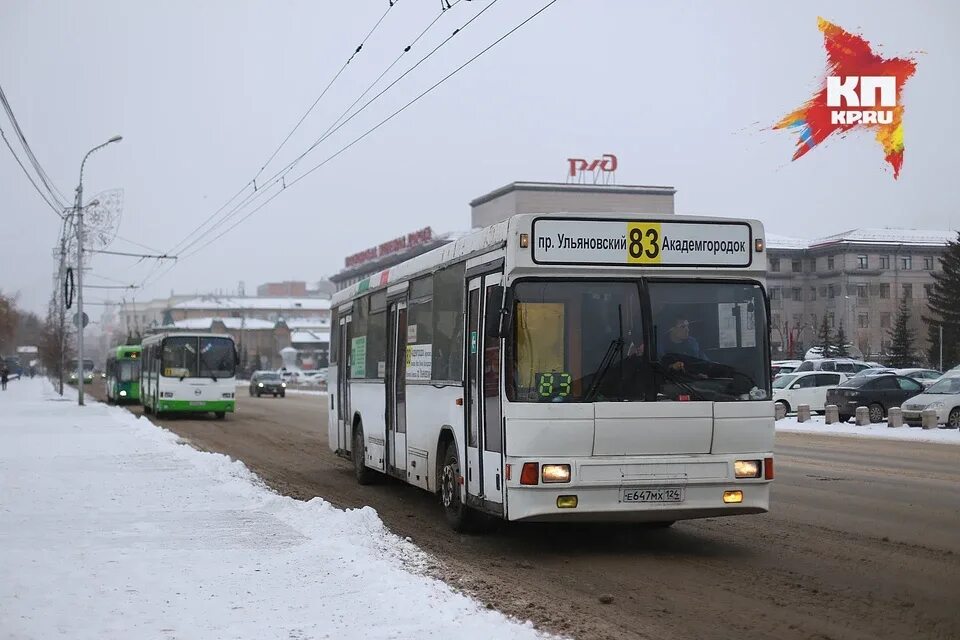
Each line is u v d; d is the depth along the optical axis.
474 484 11.22
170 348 39.31
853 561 10.02
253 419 40.50
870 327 78.00
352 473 19.81
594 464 9.91
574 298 10.16
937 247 78.56
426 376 13.30
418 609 7.50
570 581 9.20
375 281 16.53
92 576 8.88
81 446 23.59
